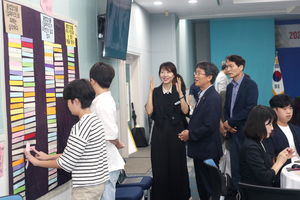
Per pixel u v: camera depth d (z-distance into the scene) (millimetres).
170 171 2879
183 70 8008
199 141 2658
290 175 2062
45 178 1989
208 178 2656
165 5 6102
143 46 6246
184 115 2885
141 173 4277
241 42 9039
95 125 1703
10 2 1690
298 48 10070
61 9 2344
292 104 2633
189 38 9242
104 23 3395
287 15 9047
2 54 1627
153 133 2932
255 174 2080
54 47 2133
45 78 2006
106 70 2000
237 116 3074
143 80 6227
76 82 1722
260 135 2129
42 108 1963
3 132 1624
